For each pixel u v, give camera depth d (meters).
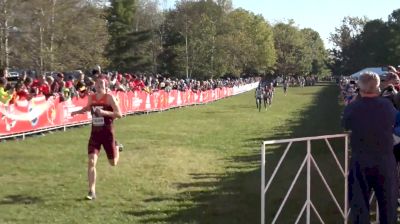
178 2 78.00
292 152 13.85
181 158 12.71
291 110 34.31
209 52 74.31
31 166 11.02
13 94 15.35
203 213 7.62
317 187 9.47
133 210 7.68
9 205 7.80
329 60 137.88
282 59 121.38
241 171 11.12
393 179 5.23
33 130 16.53
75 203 8.01
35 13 40.41
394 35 81.81
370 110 5.25
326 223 7.16
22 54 40.59
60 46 44.31
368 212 5.22
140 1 85.06
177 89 36.81
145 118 25.02
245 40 85.12
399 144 6.54
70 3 44.00
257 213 7.69
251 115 29.22
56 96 18.12
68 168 10.88
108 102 8.47
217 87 53.62
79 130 18.59
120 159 12.27
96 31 48.06
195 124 22.61
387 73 7.77
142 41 73.75
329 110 34.06
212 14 80.94
